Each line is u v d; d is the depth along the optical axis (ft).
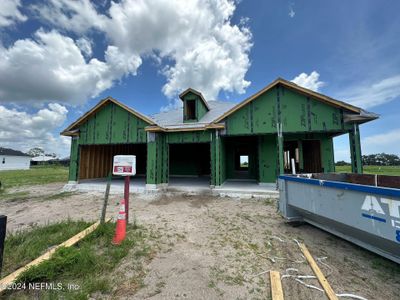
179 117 41.01
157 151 28.96
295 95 25.68
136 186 30.48
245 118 27.12
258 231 13.53
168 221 15.67
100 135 32.19
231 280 7.96
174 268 8.77
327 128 24.35
